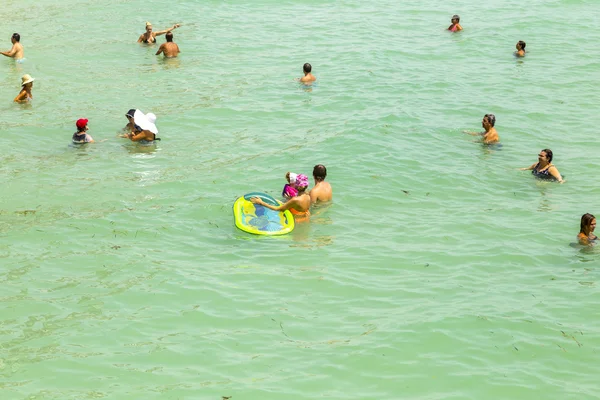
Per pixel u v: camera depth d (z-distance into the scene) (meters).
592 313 10.72
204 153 17.30
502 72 23.73
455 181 15.96
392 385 9.00
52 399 8.60
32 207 14.26
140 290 11.30
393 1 33.25
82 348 9.74
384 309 10.86
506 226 13.84
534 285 11.62
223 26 29.06
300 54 25.48
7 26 28.56
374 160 16.91
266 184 15.49
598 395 8.80
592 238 13.19
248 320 10.52
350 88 22.02
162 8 31.70
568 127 19.31
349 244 13.07
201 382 9.00
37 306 10.78
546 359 9.59
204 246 12.91
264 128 18.98
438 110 20.36
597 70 23.88
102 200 14.65
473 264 12.34
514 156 17.45
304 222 13.95
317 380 9.08
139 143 17.86
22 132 18.31
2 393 8.71
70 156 16.98
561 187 15.78
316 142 17.91
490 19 30.05
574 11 31.00
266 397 8.70
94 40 26.89
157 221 13.80
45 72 23.22
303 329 10.30
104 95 21.22
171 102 20.75
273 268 12.13
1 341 9.86
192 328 10.30
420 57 25.25
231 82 22.53
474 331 10.22
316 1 33.16
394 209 14.59
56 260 12.21
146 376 9.11
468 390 8.90
